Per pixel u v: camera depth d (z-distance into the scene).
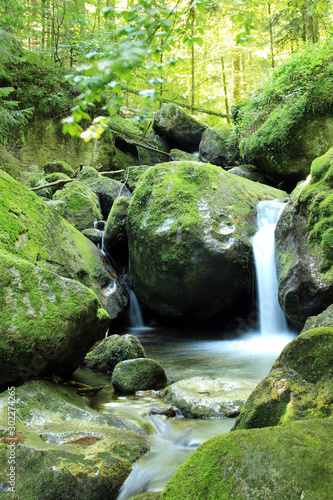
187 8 1.98
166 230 6.14
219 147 12.03
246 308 6.58
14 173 10.42
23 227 4.88
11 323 2.97
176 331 6.95
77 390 3.60
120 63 1.28
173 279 6.27
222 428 2.83
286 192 9.02
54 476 1.87
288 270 5.01
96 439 2.35
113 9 1.56
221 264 5.98
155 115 14.33
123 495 2.05
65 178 10.38
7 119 10.28
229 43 15.71
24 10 12.59
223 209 6.36
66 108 12.81
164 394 3.55
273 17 11.66
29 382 3.06
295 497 1.21
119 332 6.82
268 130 8.78
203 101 19.88
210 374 4.25
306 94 8.16
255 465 1.34
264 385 2.11
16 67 12.63
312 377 2.03
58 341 3.12
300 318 4.96
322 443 1.40
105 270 7.00
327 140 8.06
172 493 1.46
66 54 14.30
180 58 1.81
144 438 2.70
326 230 4.65
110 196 9.90
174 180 6.59
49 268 5.07
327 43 8.34
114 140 14.75
